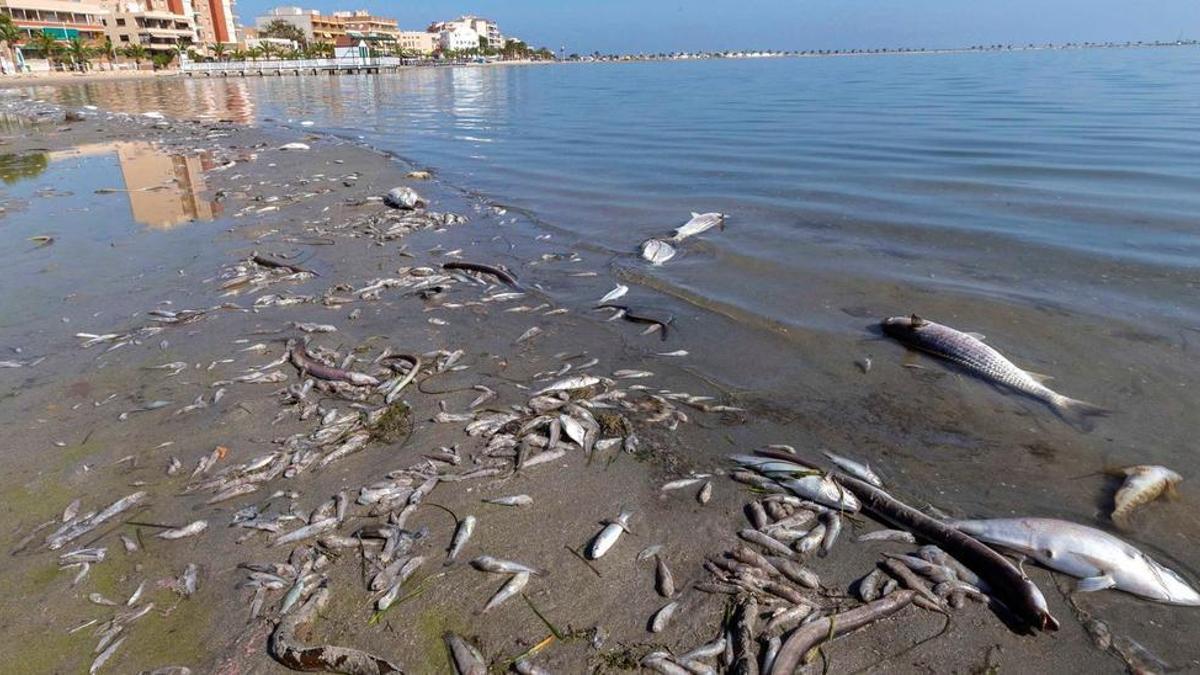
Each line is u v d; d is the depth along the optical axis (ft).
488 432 21.09
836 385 24.21
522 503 17.83
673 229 43.50
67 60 333.42
